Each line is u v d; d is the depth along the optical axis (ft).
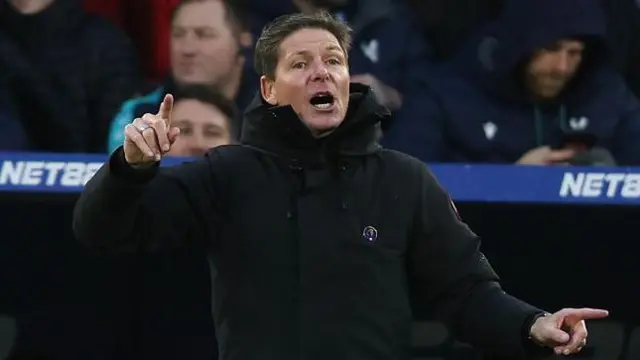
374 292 36.32
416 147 63.62
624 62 68.69
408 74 65.67
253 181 37.04
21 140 60.95
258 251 36.27
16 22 62.34
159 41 64.18
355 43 65.87
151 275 64.34
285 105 36.86
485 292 38.27
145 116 34.24
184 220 37.09
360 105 37.58
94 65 63.36
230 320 36.40
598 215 61.87
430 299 39.42
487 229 62.34
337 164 37.37
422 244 38.27
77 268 63.26
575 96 64.13
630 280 62.80
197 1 62.34
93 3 64.80
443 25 66.80
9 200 57.62
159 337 64.64
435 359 62.75
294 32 38.09
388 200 37.58
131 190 34.65
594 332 63.16
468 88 64.85
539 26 63.98
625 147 63.57
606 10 68.39
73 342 63.67
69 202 58.49
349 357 35.65
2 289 62.69
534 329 36.29
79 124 62.28
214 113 61.31
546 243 62.59
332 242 36.27
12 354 62.90
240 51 62.59
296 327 35.73
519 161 63.36
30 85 61.82
